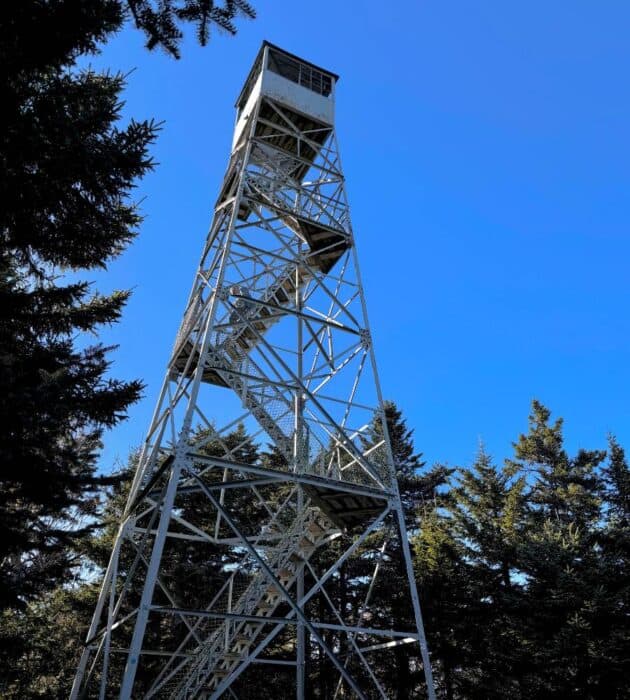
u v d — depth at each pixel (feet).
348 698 78.43
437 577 79.66
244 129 56.80
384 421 44.57
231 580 48.06
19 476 31.27
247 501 93.81
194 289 51.55
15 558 45.68
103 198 29.12
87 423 37.37
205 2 23.21
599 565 72.59
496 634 75.66
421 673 78.95
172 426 44.21
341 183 56.34
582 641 65.31
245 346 52.70
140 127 27.30
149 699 42.16
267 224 49.44
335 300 48.91
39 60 24.90
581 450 110.63
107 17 24.13
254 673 77.25
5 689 58.90
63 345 37.06
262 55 59.62
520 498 101.09
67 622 77.46
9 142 24.06
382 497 40.50
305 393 41.37
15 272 40.91
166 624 75.41
